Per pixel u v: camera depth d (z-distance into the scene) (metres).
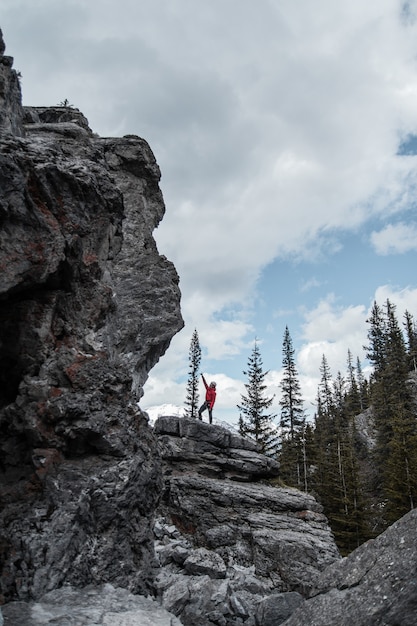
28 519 9.38
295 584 19.09
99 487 10.34
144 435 12.53
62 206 11.43
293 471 57.75
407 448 45.50
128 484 10.86
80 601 8.67
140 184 25.59
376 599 7.33
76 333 12.05
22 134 14.14
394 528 8.45
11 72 12.91
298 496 23.50
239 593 17.03
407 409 63.56
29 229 10.44
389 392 69.06
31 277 10.41
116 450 11.02
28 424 10.20
